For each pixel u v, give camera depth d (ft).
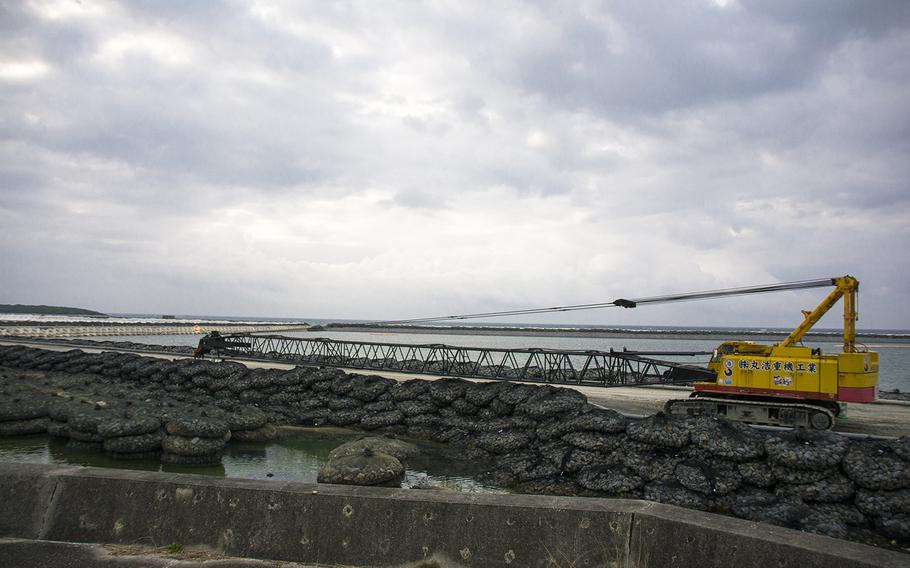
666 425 41.42
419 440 56.75
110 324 332.60
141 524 17.46
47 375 76.38
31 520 17.72
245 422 54.13
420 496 16.74
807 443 36.55
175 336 274.16
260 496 17.22
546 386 56.95
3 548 16.24
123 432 47.03
